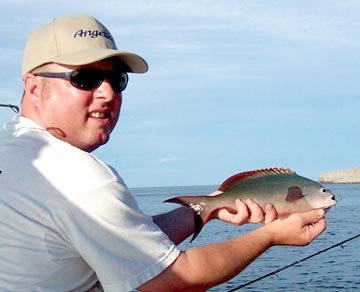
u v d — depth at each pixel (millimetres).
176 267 1236
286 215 1451
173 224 1486
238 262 1303
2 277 1217
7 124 1350
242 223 1456
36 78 1324
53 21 1331
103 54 1280
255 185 1468
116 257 1200
